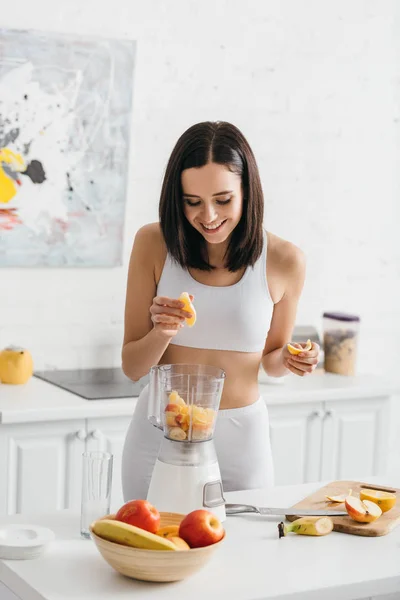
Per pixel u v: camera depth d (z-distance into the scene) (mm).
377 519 2281
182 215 2562
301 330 4473
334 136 4586
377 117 4688
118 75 4031
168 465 2182
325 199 4605
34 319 4039
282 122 4449
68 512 2316
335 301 4699
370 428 4195
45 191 3961
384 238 4793
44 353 4070
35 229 3969
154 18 4121
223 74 4297
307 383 4102
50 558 2012
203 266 2631
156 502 2189
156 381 2307
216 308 2639
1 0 3801
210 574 1957
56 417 3465
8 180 3883
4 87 3822
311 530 2191
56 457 3525
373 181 4719
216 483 2211
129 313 2758
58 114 3938
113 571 1960
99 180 4062
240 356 2664
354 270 4730
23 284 4004
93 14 3990
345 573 1988
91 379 3951
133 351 2619
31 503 3504
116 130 4066
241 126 4363
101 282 4156
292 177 4512
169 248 2611
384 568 2025
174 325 2506
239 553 2074
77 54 3939
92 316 4152
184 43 4195
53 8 3904
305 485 2576
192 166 2441
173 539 1893
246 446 2674
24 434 3457
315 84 4508
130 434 2732
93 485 2127
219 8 4246
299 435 4020
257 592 1877
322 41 4500
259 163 4426
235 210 2482
